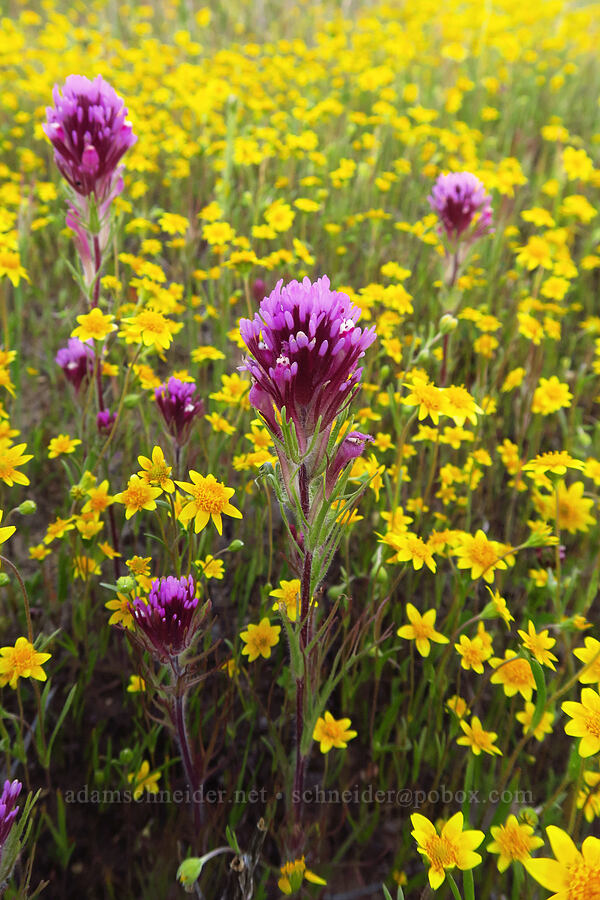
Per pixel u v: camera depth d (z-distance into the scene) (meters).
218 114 5.96
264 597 2.36
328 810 2.30
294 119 5.96
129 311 3.02
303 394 1.39
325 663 2.58
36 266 4.35
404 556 2.12
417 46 8.31
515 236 5.32
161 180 5.46
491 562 2.20
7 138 5.71
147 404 3.33
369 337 1.38
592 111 7.59
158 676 2.03
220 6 9.92
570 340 4.43
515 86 7.62
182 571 2.43
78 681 2.38
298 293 1.35
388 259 4.83
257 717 2.57
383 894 2.19
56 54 7.16
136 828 2.30
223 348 3.70
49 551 2.54
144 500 2.00
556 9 9.10
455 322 2.49
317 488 1.60
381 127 5.94
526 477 3.37
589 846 1.23
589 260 4.36
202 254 4.75
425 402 2.26
